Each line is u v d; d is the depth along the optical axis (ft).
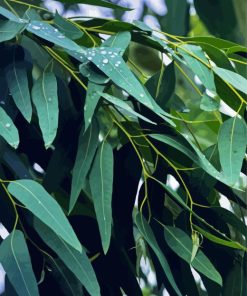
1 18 4.26
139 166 4.64
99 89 4.15
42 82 4.23
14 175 4.52
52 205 3.89
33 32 4.12
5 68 4.34
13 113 4.40
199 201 4.64
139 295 4.61
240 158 4.23
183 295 4.60
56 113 4.12
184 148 4.32
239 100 4.62
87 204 4.76
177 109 5.12
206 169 4.25
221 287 4.74
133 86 4.08
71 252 4.06
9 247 3.98
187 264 4.60
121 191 4.62
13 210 4.43
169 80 4.61
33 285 3.93
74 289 4.46
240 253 4.80
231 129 4.30
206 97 4.33
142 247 4.85
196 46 4.50
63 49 4.58
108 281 4.63
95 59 4.16
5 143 4.36
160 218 4.54
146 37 4.55
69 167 4.54
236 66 5.16
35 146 4.72
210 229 4.70
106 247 4.05
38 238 4.47
